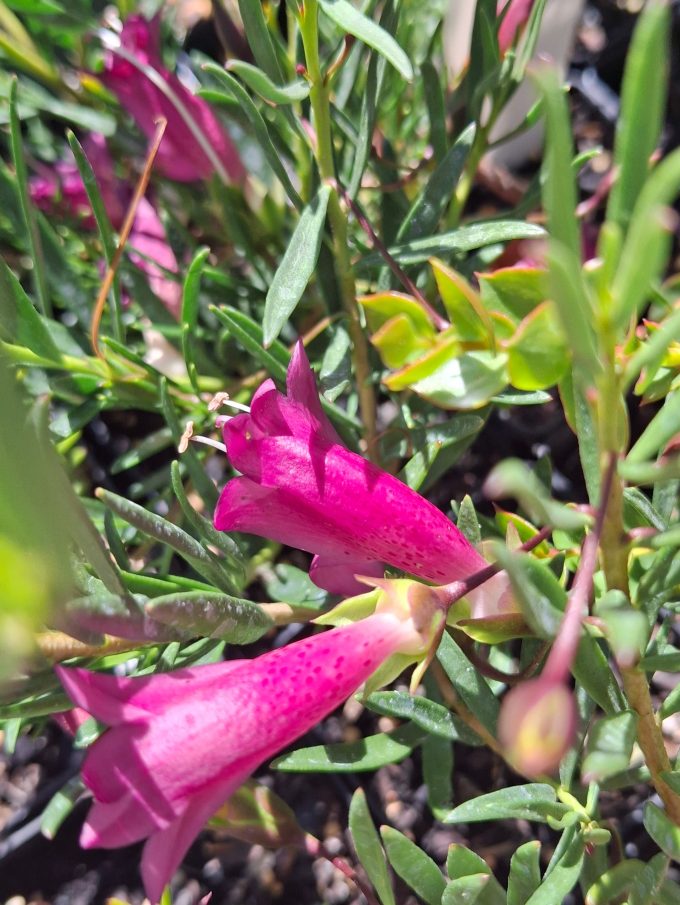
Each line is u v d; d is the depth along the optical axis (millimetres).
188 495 103
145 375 85
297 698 51
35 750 117
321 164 73
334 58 77
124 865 109
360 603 54
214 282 104
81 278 96
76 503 48
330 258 86
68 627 52
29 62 102
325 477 58
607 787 70
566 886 59
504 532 76
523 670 68
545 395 75
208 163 96
